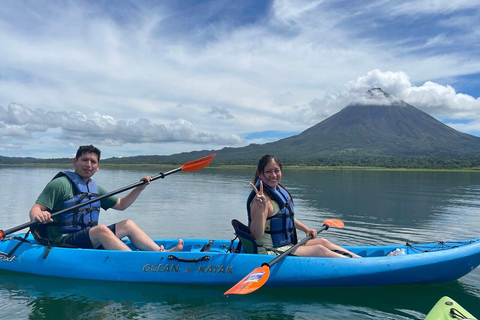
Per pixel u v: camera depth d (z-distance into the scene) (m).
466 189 17.91
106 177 27.36
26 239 4.88
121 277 4.05
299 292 3.82
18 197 12.22
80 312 3.27
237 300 3.59
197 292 3.79
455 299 3.65
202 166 5.61
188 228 7.29
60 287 3.88
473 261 3.99
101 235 4.19
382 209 10.09
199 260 4.02
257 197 3.72
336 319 3.17
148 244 4.41
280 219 4.03
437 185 20.81
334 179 26.73
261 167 3.98
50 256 4.23
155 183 20.80
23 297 3.60
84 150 4.41
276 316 3.22
